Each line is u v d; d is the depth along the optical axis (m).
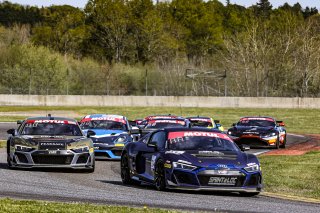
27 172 37.22
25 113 117.69
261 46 171.62
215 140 31.91
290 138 80.25
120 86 166.88
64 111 124.75
